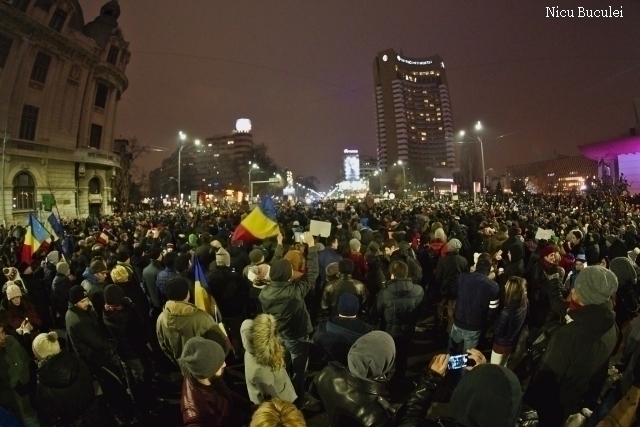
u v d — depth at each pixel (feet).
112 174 155.74
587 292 10.55
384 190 417.08
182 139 148.05
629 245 32.09
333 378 10.21
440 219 55.21
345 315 13.69
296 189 421.59
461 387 6.93
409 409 8.78
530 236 36.22
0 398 13.38
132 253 33.37
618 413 7.20
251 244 34.19
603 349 10.28
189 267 22.80
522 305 15.37
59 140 131.85
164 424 17.56
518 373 15.72
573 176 304.30
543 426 10.26
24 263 30.99
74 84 139.03
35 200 120.88
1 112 112.88
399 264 18.34
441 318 26.40
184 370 10.87
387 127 637.30
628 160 194.39
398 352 18.08
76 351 16.58
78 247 37.81
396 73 641.40
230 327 21.76
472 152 269.03
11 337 14.10
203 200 191.72
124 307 17.95
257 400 12.81
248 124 521.24
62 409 12.23
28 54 119.14
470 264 31.55
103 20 165.99
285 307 16.57
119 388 17.06
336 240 31.17
